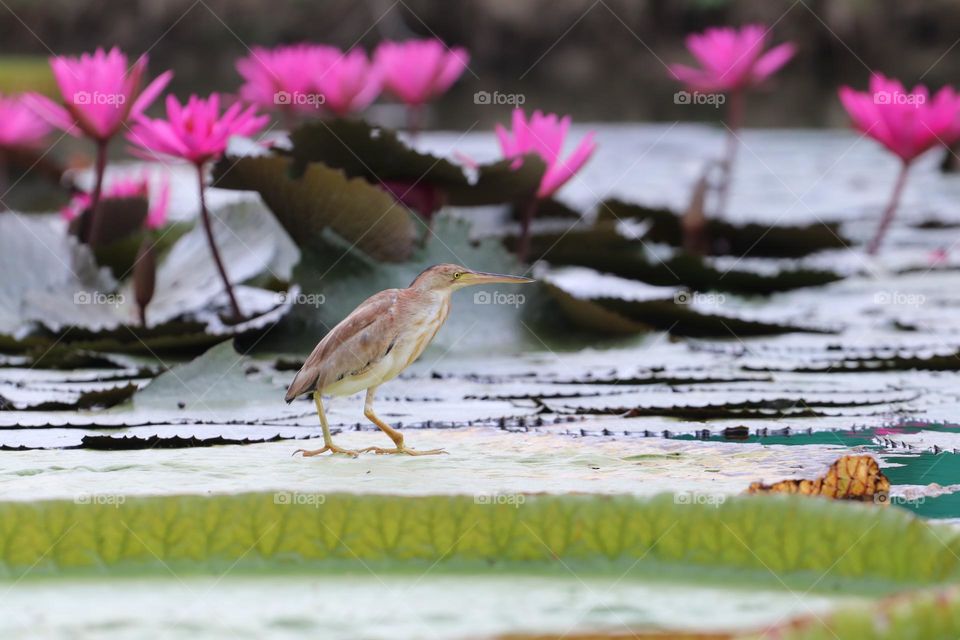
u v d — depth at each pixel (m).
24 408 7.76
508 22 50.53
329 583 4.34
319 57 13.86
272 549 4.59
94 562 4.51
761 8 49.59
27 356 9.91
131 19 51.88
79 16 52.16
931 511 5.43
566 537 4.58
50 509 4.52
